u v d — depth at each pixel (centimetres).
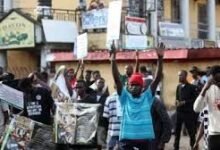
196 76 1659
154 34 2919
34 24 2533
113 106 982
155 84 810
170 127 917
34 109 1116
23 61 2841
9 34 2598
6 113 1120
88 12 2667
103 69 2336
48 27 2556
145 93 801
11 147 1083
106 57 2302
